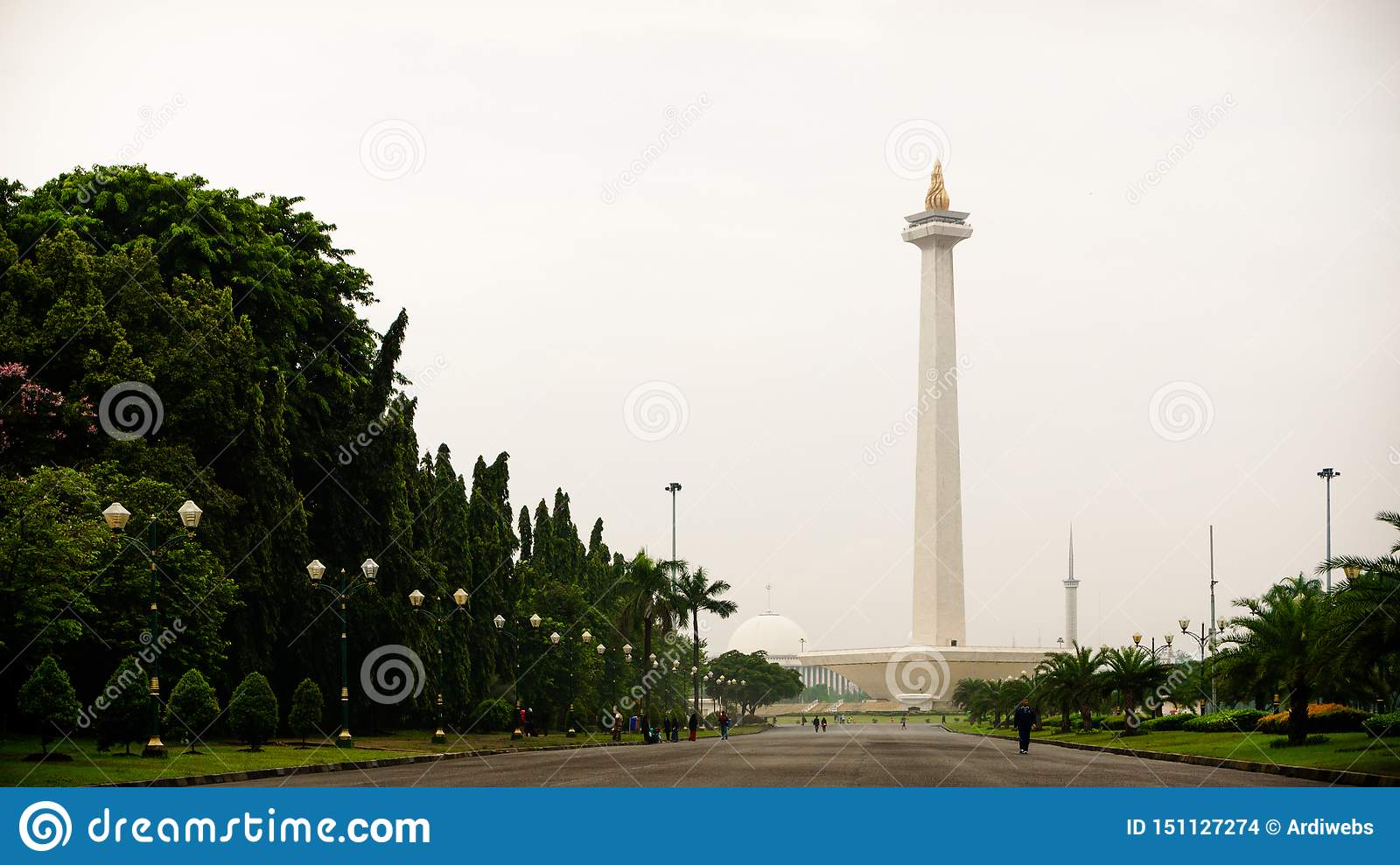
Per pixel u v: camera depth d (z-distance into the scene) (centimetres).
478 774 3669
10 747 4034
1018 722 5191
